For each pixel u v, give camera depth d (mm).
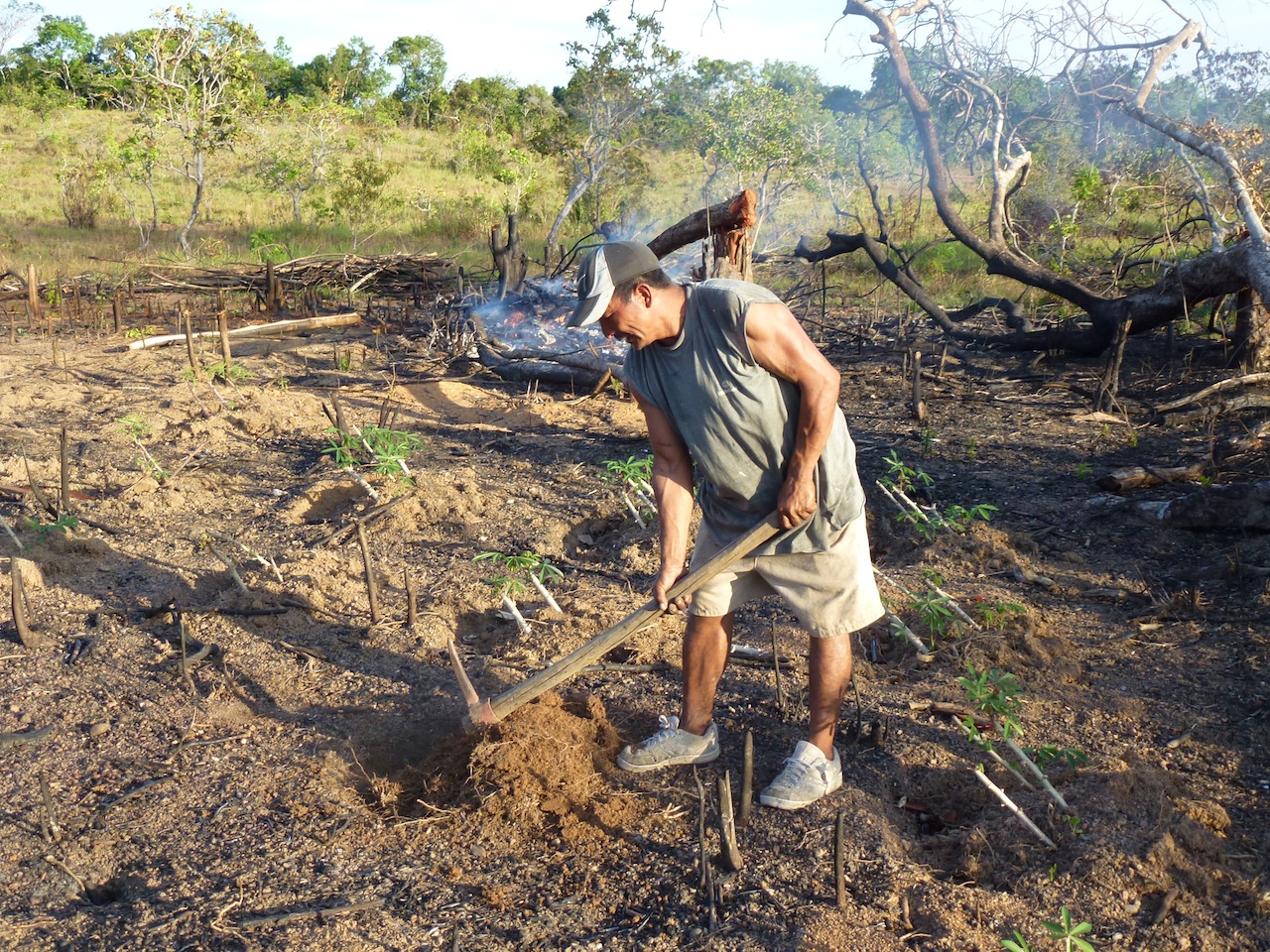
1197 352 8891
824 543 2793
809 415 2639
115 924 2547
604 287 2586
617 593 4438
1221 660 3719
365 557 4160
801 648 3898
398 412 7781
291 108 23141
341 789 3127
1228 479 5660
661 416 2822
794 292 12453
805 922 2480
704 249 7203
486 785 3021
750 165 16781
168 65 19234
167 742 3383
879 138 15625
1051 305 11273
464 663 3873
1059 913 2492
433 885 2691
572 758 3111
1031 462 6238
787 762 2988
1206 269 8172
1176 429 6820
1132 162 11805
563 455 6590
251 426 7199
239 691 3691
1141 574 4531
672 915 2549
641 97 18328
